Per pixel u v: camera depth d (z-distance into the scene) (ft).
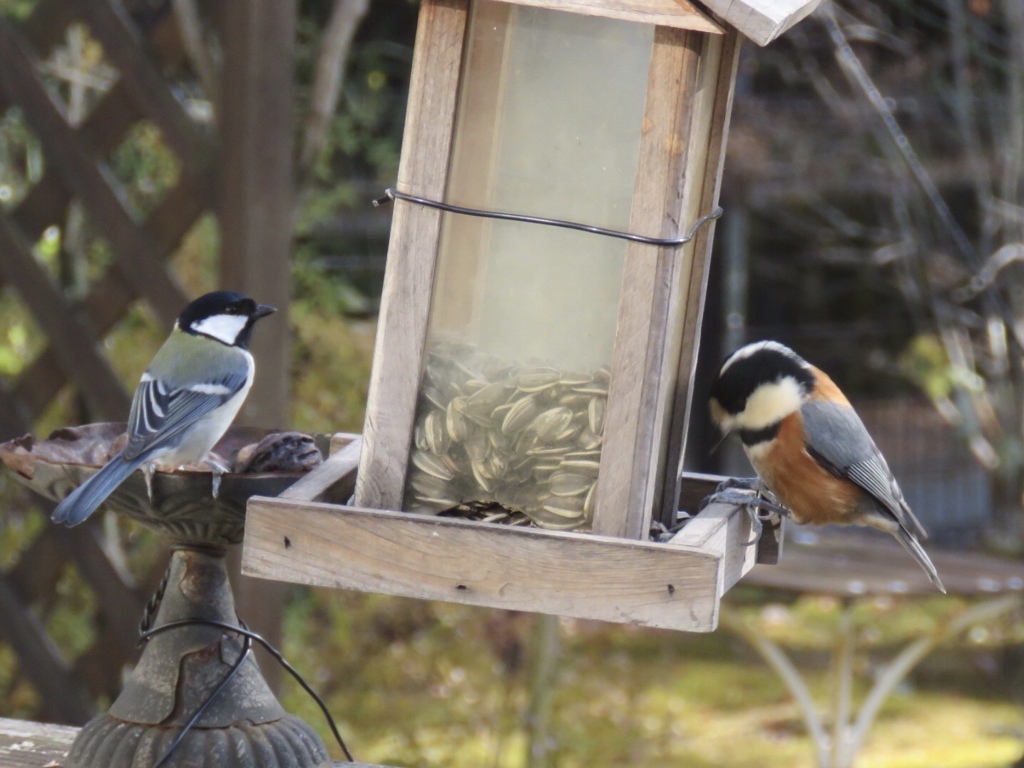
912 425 88.74
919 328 75.77
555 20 18.74
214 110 31.94
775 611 70.95
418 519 17.70
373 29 67.46
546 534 17.37
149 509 19.93
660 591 17.02
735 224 74.23
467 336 19.31
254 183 31.35
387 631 47.09
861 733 45.11
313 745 22.06
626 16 17.71
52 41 33.27
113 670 34.88
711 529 19.24
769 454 26.04
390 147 60.08
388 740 44.47
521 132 18.97
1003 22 63.10
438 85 18.83
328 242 62.03
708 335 76.33
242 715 21.33
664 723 49.78
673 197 18.29
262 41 31.01
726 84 20.49
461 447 19.36
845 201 73.51
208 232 44.52
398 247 19.11
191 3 31.89
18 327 42.86
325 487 19.53
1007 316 63.36
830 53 66.18
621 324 18.54
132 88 32.19
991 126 63.67
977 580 42.37
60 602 41.81
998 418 67.26
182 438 24.21
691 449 77.15
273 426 31.78
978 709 59.62
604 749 46.93
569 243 18.97
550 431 19.11
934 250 66.18
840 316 89.35
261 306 26.71
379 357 19.27
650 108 18.20
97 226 32.76
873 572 43.86
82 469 19.66
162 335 44.21
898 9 65.82
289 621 45.85
